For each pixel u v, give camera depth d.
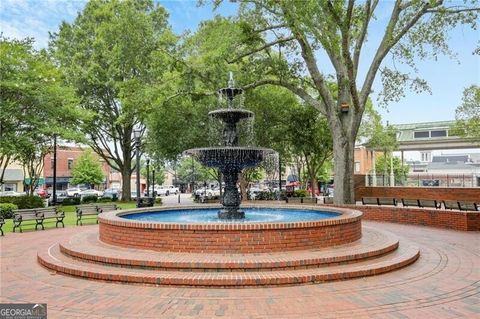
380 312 5.64
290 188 45.44
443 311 5.68
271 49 24.23
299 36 18.88
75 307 5.97
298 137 29.30
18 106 23.45
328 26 16.47
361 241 9.55
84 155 51.59
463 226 13.73
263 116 27.67
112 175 73.19
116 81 31.42
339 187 20.39
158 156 30.89
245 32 20.64
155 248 8.47
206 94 21.86
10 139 23.38
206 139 26.72
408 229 14.13
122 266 7.77
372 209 16.78
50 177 54.91
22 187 51.09
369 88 19.94
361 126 34.88
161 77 25.70
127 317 5.54
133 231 8.77
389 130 35.88
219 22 20.31
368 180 33.09
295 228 8.38
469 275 7.63
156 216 12.91
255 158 11.66
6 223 18.19
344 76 20.25
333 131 20.75
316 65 20.72
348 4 17.47
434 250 10.12
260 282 6.84
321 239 8.66
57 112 25.64
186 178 71.19
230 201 12.11
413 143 39.34
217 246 8.16
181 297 6.40
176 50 26.69
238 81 20.98
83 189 56.78
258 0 19.61
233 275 7.04
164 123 26.89
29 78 23.56
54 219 20.17
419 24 19.08
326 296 6.37
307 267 7.53
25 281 7.48
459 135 30.59
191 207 14.41
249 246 8.16
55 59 33.38
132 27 23.17
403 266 8.17
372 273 7.53
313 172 33.72
